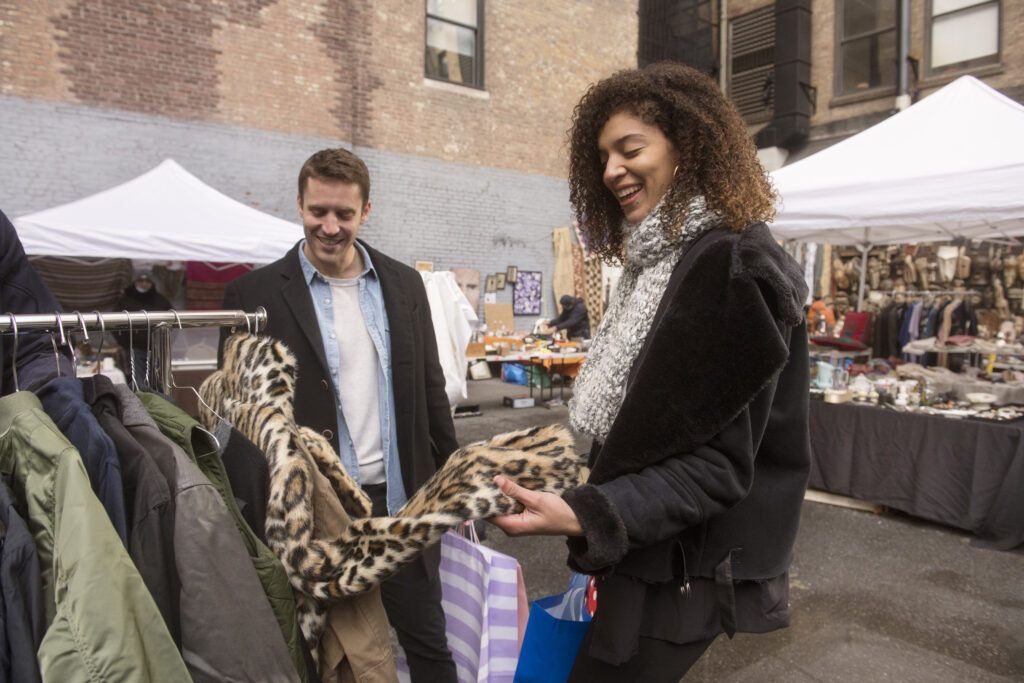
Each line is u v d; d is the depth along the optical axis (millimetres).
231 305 1766
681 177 1014
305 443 1177
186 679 788
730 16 13570
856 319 7363
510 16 9883
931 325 7688
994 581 3213
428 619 1642
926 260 9680
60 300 6621
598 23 10781
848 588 3137
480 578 1259
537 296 10383
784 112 12344
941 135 4199
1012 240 6387
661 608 1048
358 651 1029
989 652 2559
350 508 1198
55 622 743
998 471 3680
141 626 770
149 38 7227
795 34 12148
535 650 1183
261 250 5531
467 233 9633
